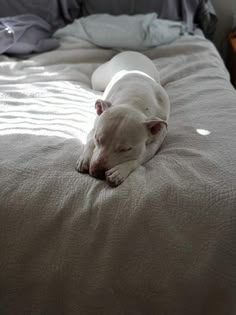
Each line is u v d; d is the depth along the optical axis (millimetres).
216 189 885
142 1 2234
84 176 966
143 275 864
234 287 868
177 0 2244
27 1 2150
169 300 877
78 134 1189
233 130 1145
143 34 2006
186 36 2105
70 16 2277
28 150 1049
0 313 940
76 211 879
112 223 861
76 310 909
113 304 894
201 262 845
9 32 1883
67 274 875
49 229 877
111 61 1670
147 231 858
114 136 985
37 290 902
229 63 2518
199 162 985
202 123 1218
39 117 1293
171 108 1399
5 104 1387
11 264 889
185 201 870
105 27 2029
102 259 862
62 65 1832
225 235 843
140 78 1359
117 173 942
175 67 1794
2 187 917
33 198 896
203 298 879
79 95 1526
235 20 2514
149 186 910
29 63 1832
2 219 888
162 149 1139
